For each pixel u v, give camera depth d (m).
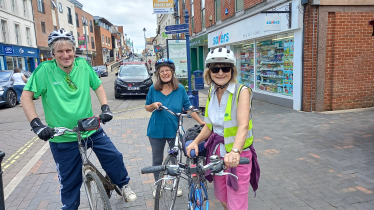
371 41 7.49
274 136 5.57
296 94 7.88
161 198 2.72
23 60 23.23
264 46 9.69
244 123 1.99
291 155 4.53
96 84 2.78
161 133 3.16
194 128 2.81
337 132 5.59
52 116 2.52
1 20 20.03
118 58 71.50
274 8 8.25
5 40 20.59
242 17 10.34
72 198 2.70
